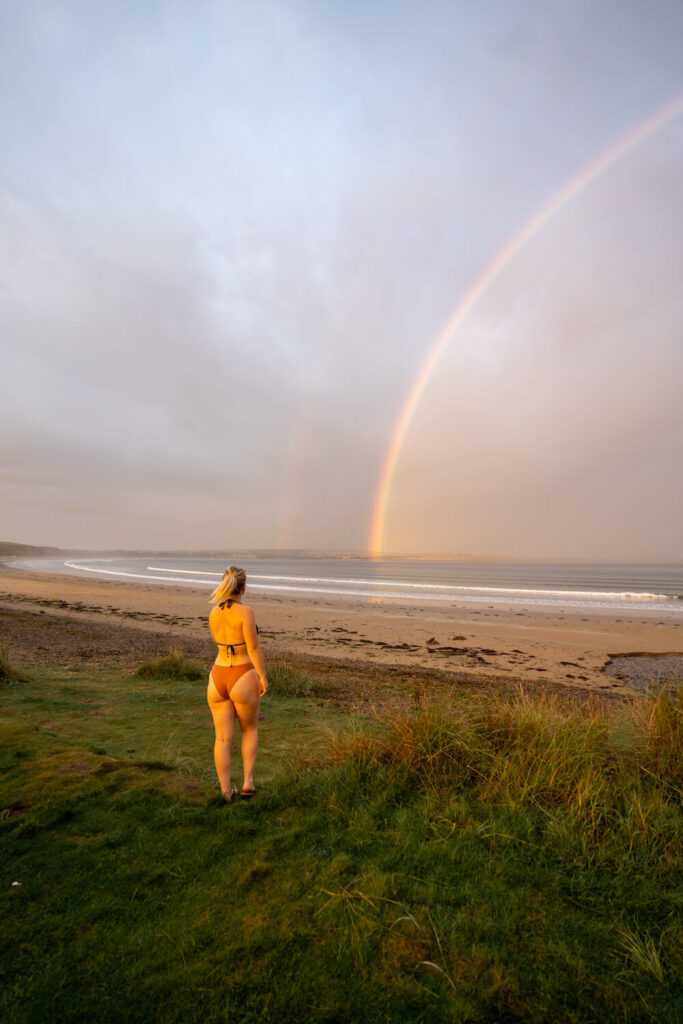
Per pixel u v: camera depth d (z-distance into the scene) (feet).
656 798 11.78
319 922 8.09
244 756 12.92
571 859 10.05
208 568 379.55
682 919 8.50
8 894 8.70
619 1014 6.64
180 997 6.68
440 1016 6.50
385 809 12.09
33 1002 6.53
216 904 8.52
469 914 8.43
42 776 13.39
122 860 9.82
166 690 28.30
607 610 109.91
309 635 68.18
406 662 52.42
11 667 28.58
